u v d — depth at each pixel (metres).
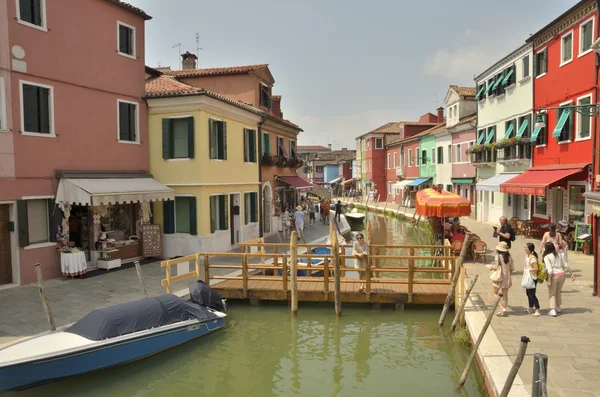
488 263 14.92
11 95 11.70
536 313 9.19
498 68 24.16
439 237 17.77
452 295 10.52
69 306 10.13
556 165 18.33
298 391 7.90
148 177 16.03
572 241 16.20
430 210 15.23
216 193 16.88
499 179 22.72
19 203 11.84
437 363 8.84
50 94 12.71
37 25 12.35
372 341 9.97
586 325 8.55
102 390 7.94
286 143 26.92
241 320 11.27
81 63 13.64
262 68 23.16
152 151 16.30
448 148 33.09
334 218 30.56
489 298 10.71
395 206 42.47
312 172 80.94
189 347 9.57
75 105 13.48
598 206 9.91
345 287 12.41
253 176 20.56
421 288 12.22
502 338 7.95
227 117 17.84
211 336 10.20
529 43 20.53
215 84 23.25
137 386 8.09
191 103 15.68
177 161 16.02
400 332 10.44
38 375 7.21
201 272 13.97
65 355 7.41
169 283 11.10
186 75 23.30
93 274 13.23
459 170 30.92
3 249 11.67
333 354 9.35
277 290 12.06
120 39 15.16
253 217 20.81
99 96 14.30
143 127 16.09
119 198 13.41
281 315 11.60
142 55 15.98
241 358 9.18
